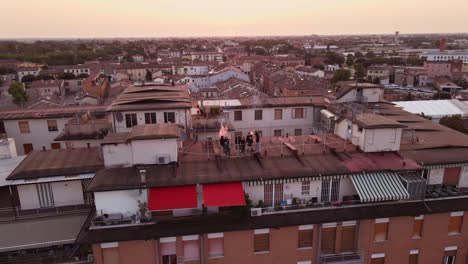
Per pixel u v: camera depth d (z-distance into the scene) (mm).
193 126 44750
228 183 28719
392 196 29547
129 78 170250
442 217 31438
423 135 39844
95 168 33094
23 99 122125
